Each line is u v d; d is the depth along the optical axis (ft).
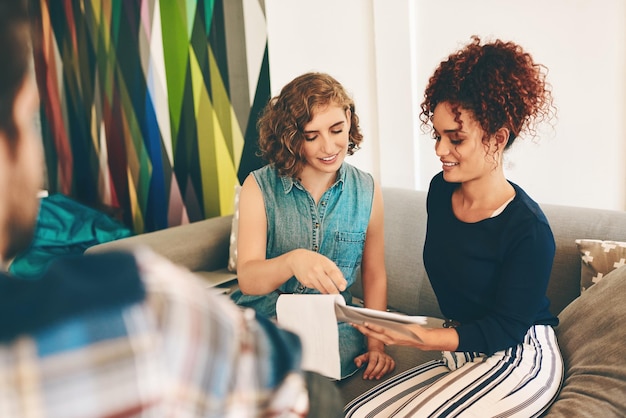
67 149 13.07
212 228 7.13
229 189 8.95
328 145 4.39
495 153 3.78
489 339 3.66
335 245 4.84
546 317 4.11
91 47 11.40
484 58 3.64
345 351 4.70
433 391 3.62
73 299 0.98
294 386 1.21
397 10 6.41
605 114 5.19
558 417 3.30
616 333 3.54
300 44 7.62
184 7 8.97
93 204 12.40
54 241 9.46
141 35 9.93
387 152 6.97
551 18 5.37
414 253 5.82
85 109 12.08
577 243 4.52
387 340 3.67
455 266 4.04
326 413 1.43
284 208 4.75
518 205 3.77
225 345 1.10
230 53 8.43
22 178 1.08
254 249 4.61
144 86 10.14
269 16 7.85
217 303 1.18
